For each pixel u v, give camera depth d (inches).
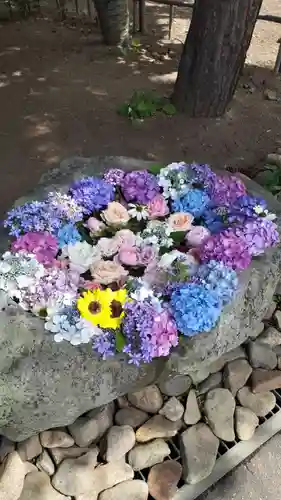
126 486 84.5
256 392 97.0
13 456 83.7
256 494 87.3
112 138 152.8
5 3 211.9
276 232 90.2
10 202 130.6
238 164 146.2
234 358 100.7
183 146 151.5
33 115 160.1
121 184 97.0
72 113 161.3
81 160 105.7
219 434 91.8
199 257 87.2
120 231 89.5
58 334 75.5
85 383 78.8
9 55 188.7
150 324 75.9
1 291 78.8
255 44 203.6
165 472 86.5
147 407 93.0
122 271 83.9
